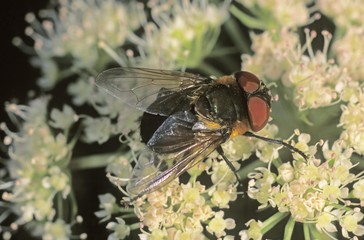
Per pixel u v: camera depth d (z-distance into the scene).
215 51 0.13
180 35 0.13
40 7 0.14
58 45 0.14
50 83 0.14
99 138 0.13
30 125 0.13
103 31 0.13
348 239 0.12
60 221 0.13
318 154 0.12
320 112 0.12
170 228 0.12
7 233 0.13
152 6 0.13
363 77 0.12
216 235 0.12
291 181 0.12
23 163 0.13
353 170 0.12
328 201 0.11
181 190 0.12
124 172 0.12
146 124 0.11
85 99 0.13
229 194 0.12
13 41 0.14
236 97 0.11
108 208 0.12
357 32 0.13
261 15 0.13
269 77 0.12
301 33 0.13
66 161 0.13
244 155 0.12
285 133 0.12
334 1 0.13
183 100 0.11
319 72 0.12
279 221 0.12
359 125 0.12
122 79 0.12
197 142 0.11
